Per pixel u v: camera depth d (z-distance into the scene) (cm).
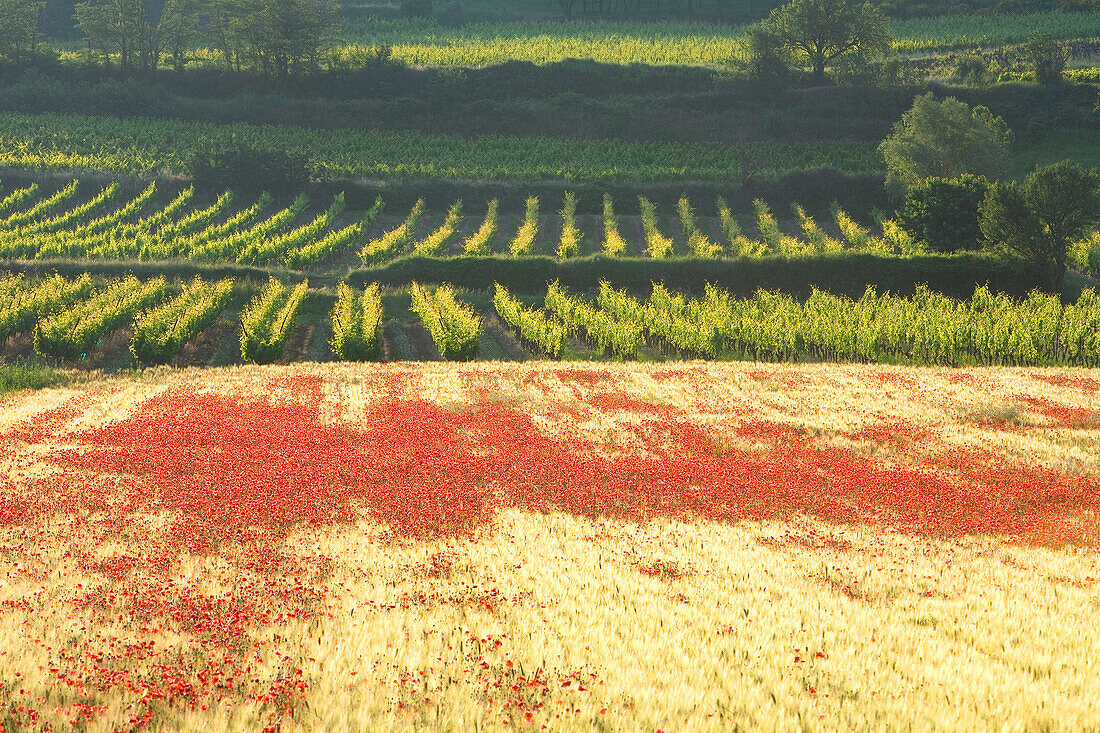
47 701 845
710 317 4997
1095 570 1453
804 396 3198
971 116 8562
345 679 918
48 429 2520
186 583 1270
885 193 8962
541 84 12488
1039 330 4375
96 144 10494
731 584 1314
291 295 5834
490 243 7831
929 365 4547
